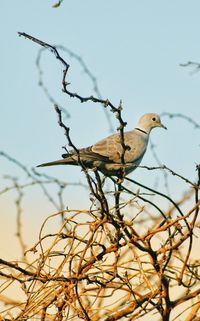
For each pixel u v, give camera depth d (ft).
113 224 34.04
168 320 32.37
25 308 32.09
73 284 32.35
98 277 33.27
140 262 32.30
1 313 32.35
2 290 32.01
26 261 34.30
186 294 34.04
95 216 34.68
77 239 33.78
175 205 34.04
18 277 33.32
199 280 33.96
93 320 32.94
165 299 31.96
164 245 33.04
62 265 33.01
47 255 32.96
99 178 34.35
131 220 33.65
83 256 33.19
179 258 33.35
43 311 32.37
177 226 32.83
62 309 32.35
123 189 37.22
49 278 32.35
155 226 36.11
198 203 32.24
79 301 31.53
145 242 32.83
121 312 33.27
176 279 33.22
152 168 34.14
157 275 32.55
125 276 32.78
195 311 32.37
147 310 31.89
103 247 34.24
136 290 34.47
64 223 33.88
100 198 33.99
